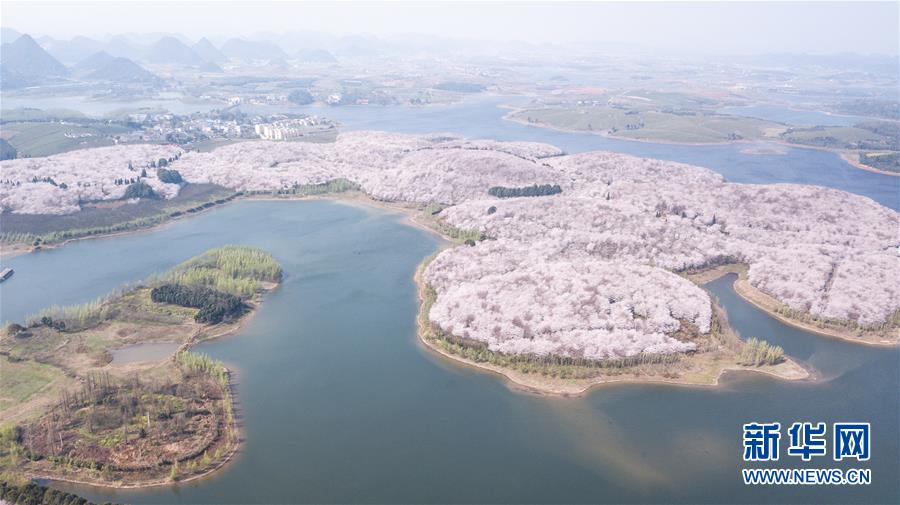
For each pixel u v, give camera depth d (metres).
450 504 148.12
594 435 174.62
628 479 157.88
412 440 171.50
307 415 182.00
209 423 175.38
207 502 147.88
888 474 161.12
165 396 186.38
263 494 150.88
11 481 151.62
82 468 157.12
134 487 152.88
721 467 163.12
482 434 174.38
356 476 157.38
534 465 162.25
